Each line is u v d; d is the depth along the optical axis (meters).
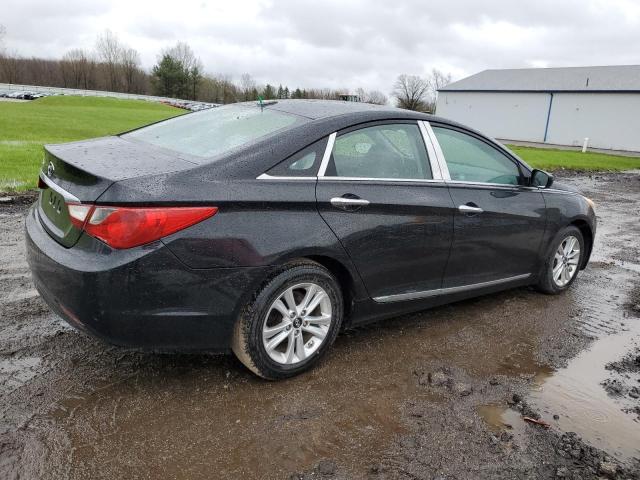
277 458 2.53
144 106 56.28
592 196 13.21
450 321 4.33
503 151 4.41
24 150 12.53
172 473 2.39
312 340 3.31
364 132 3.45
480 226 4.02
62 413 2.75
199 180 2.75
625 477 2.56
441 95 54.34
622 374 3.61
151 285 2.62
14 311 3.91
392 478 2.45
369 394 3.14
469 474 2.51
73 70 90.88
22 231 6.00
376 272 3.45
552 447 2.75
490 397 3.21
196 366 3.31
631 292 5.39
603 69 47.53
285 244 2.95
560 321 4.48
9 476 2.29
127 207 2.56
